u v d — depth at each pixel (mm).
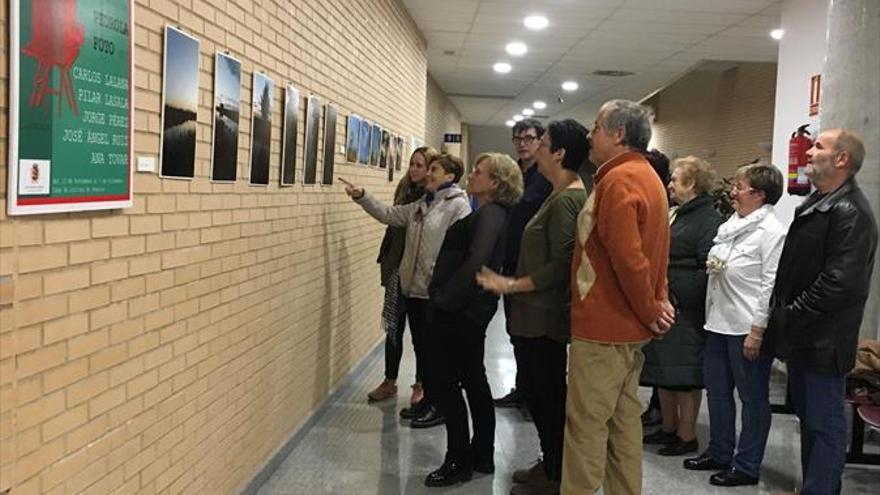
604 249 2479
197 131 2406
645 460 3684
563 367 2990
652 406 4340
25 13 1518
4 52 1487
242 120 2793
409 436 3926
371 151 5285
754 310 3246
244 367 2941
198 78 2383
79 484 1810
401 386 4973
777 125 6117
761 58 8875
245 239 2881
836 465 2818
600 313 2482
